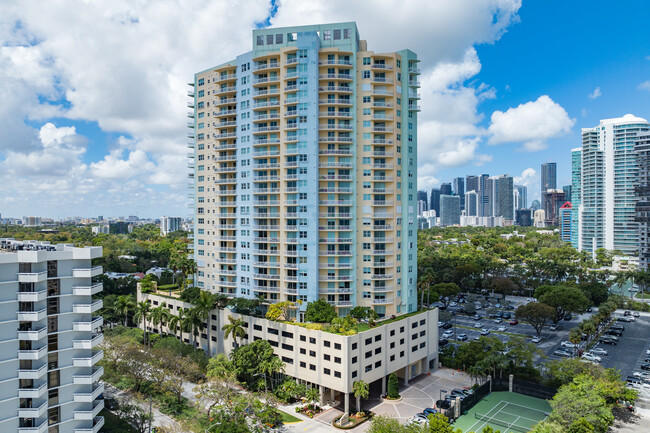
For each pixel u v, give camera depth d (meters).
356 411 76.56
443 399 81.69
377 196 94.75
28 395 55.34
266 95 95.88
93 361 60.97
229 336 96.44
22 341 56.28
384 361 83.62
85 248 60.94
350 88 93.50
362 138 94.25
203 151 114.50
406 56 96.56
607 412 65.62
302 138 92.56
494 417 75.06
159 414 75.31
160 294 121.06
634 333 126.81
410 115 98.69
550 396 82.62
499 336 122.94
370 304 93.44
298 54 92.44
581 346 113.75
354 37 93.06
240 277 102.50
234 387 76.31
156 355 87.81
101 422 63.19
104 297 131.88
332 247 93.75
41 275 56.88
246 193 100.38
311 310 86.19
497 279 165.88
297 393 79.75
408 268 97.31
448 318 133.50
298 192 92.50
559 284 156.88
